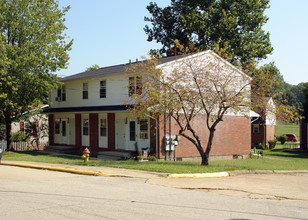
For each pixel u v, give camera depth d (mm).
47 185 11805
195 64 22078
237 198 10008
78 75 32656
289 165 23797
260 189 11586
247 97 19969
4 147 28250
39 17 25016
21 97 25172
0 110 25656
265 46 42500
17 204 8734
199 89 18781
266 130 46688
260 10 41562
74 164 17734
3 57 23297
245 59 41469
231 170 15688
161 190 11062
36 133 34062
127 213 7898
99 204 8812
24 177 13945
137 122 24516
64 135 32062
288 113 19953
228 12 41531
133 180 13023
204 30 42594
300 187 12203
